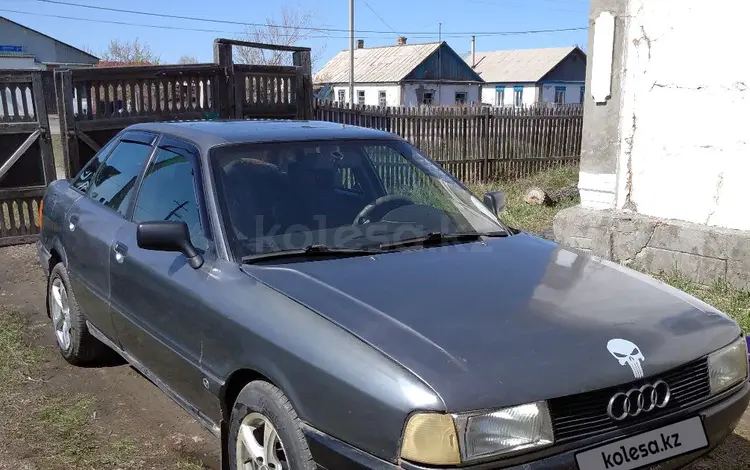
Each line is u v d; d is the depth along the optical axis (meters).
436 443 2.13
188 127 3.88
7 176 7.56
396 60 43.69
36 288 6.37
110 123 7.72
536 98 49.69
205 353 2.98
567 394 2.25
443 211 3.71
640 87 6.21
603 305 2.75
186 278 3.13
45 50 46.22
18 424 3.79
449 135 11.57
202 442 3.66
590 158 6.71
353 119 10.28
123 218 3.89
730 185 5.72
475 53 56.25
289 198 3.38
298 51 8.98
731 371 2.70
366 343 2.39
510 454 2.19
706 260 5.80
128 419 3.90
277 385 2.58
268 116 8.80
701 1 5.69
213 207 3.22
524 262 3.19
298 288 2.76
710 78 5.72
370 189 3.66
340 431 2.34
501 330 2.46
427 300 2.67
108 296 3.86
